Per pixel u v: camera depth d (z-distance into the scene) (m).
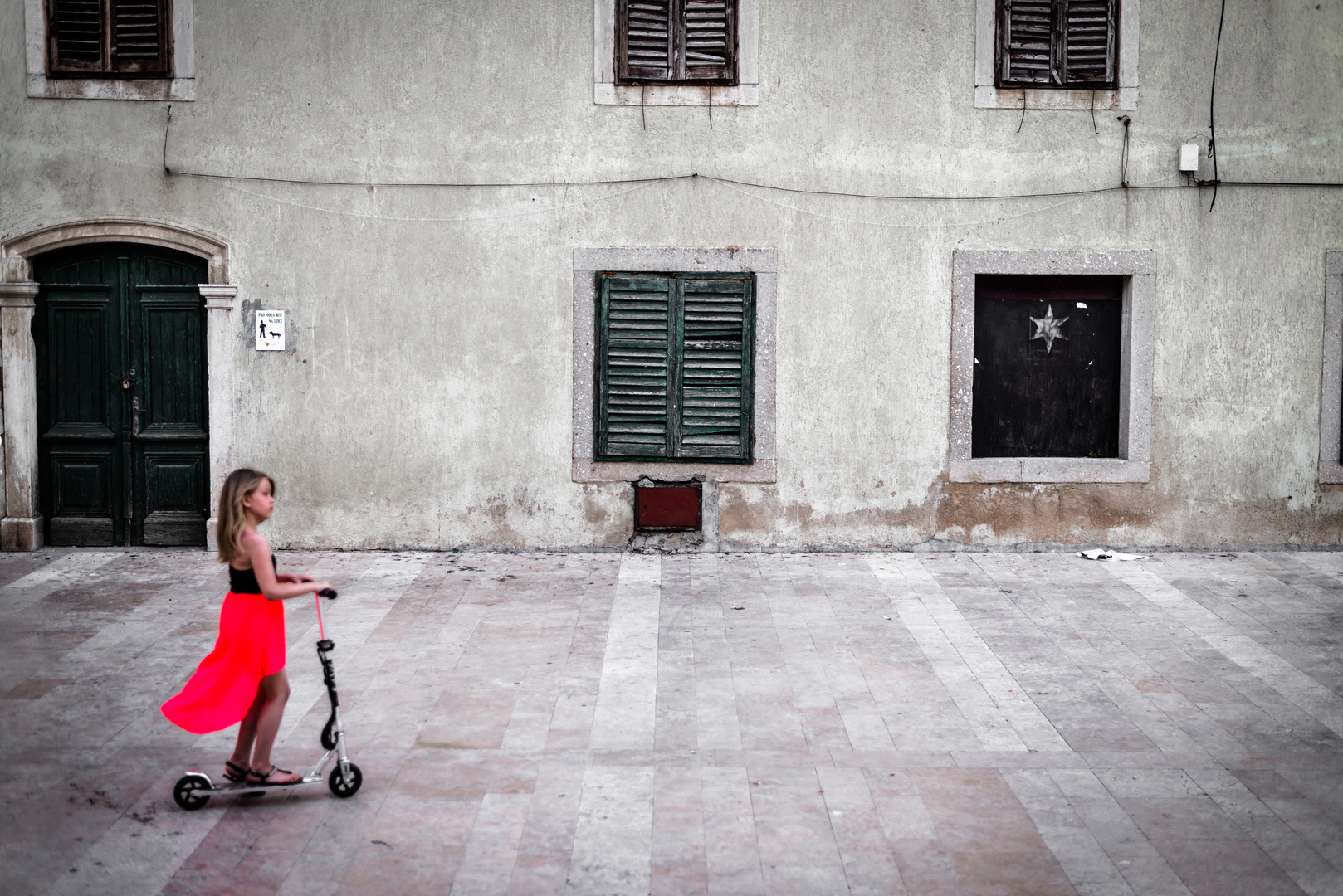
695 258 9.25
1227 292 9.37
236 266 9.17
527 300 9.27
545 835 4.52
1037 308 9.62
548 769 5.17
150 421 9.42
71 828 4.55
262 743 4.74
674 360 9.35
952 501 9.50
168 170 9.09
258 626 4.67
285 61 9.05
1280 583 8.56
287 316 9.23
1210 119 9.25
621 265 9.24
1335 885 4.13
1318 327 9.41
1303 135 9.27
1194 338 9.41
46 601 7.91
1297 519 9.57
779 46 9.12
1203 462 9.51
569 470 9.41
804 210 9.24
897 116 9.20
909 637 7.23
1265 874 4.21
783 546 9.52
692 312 9.30
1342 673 6.55
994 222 9.29
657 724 5.73
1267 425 9.48
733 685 6.32
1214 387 9.45
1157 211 9.30
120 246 9.26
